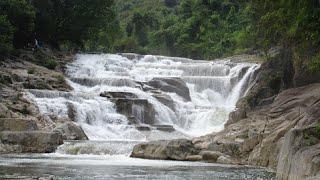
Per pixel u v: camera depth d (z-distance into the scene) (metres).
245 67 47.97
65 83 44.16
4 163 23.45
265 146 25.41
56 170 21.17
